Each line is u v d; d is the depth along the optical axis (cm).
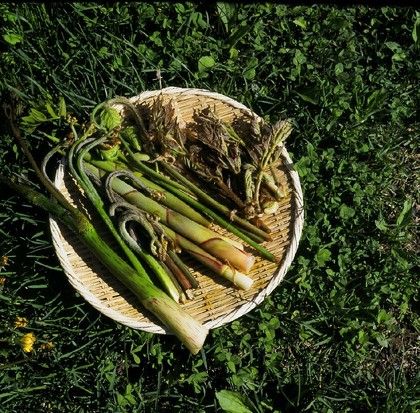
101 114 78
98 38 90
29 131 80
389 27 98
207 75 91
